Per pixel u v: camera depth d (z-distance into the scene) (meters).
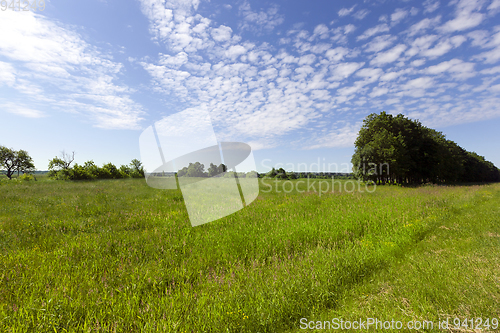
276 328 2.43
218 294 2.95
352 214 7.16
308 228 5.59
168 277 3.43
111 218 6.97
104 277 3.35
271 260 4.11
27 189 13.90
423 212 7.80
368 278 3.45
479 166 69.62
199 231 5.52
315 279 3.23
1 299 2.74
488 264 3.66
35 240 5.09
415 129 35.88
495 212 7.91
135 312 2.58
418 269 3.60
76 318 2.46
